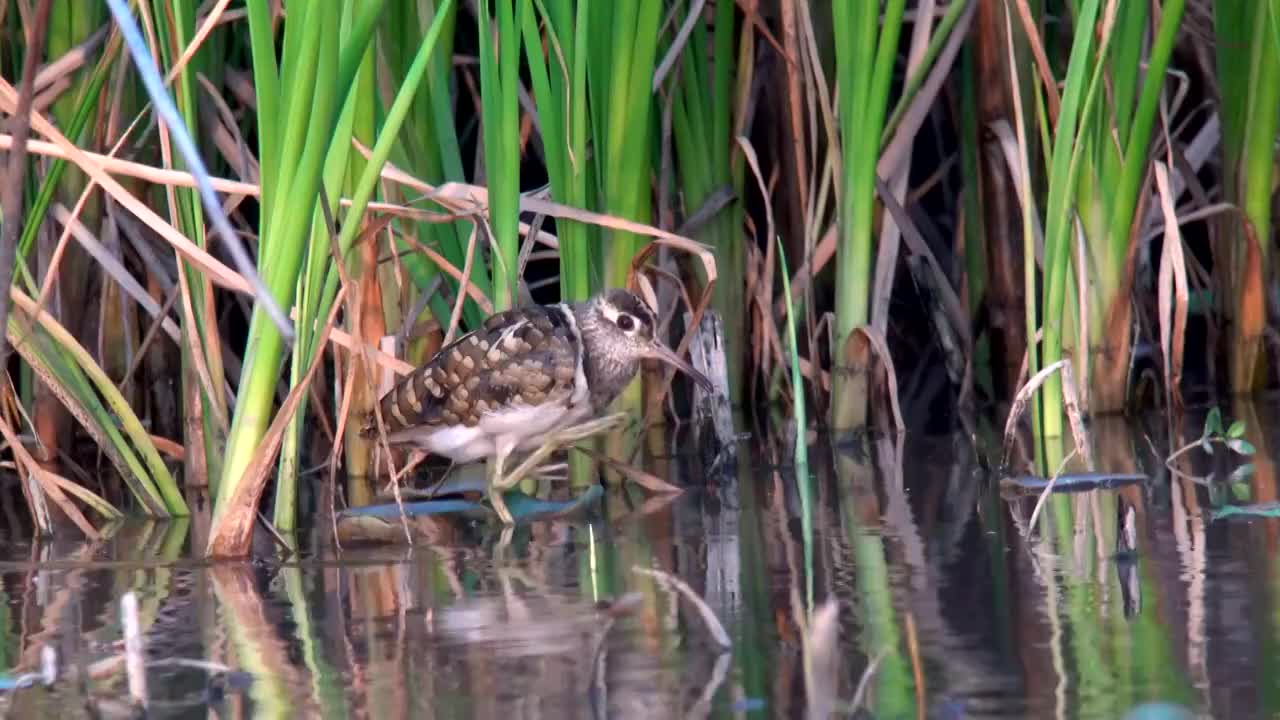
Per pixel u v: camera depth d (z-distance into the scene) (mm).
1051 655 6508
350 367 9641
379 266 12219
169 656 6977
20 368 12695
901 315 16031
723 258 13797
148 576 8766
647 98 11594
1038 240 13617
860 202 12625
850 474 11320
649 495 10984
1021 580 7812
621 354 11211
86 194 10039
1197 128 15453
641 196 12008
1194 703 5824
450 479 11820
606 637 7059
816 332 13594
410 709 6102
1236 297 13641
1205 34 14133
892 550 8680
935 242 15523
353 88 9344
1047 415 11031
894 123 13320
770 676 6387
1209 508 9383
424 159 12211
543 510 10562
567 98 11250
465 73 13859
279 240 8859
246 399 9141
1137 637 6695
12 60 12297
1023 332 13797
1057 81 13695
